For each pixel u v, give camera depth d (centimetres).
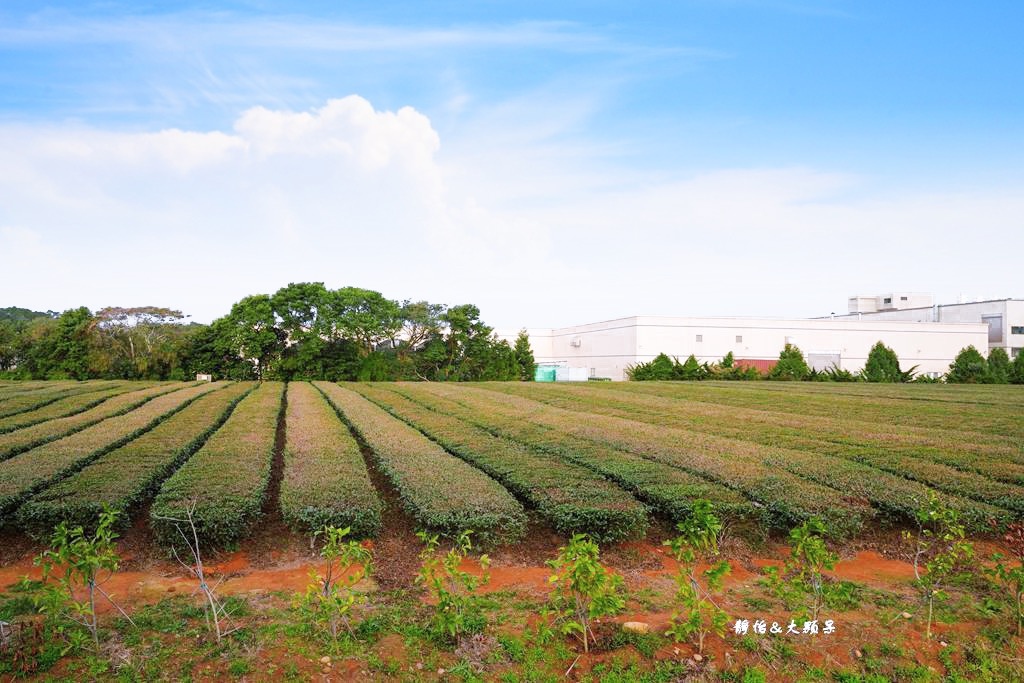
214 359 4122
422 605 639
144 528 870
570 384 3506
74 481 917
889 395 2750
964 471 1100
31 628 556
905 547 837
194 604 640
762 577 740
